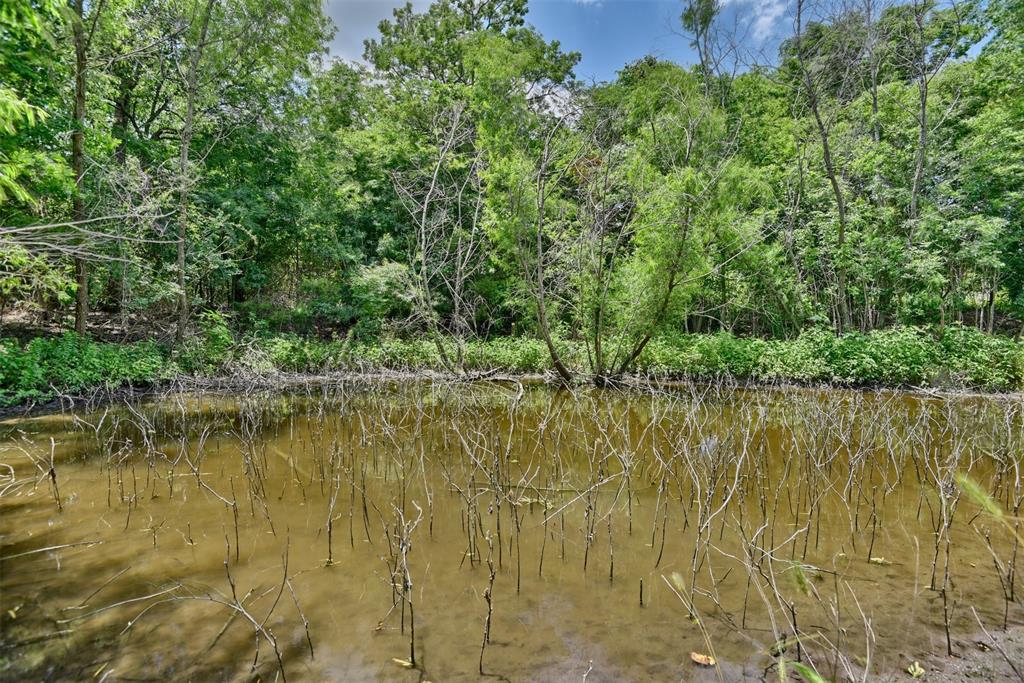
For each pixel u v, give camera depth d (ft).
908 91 56.54
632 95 52.70
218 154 54.60
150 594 12.35
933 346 44.60
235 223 51.75
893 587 12.71
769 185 56.34
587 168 42.70
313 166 59.47
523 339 56.03
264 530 16.03
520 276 45.62
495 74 43.78
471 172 49.85
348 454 24.34
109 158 40.19
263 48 52.13
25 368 33.22
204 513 17.21
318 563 13.99
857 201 54.85
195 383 41.29
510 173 39.88
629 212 41.19
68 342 37.09
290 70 55.47
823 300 61.87
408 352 53.06
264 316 58.54
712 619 11.42
